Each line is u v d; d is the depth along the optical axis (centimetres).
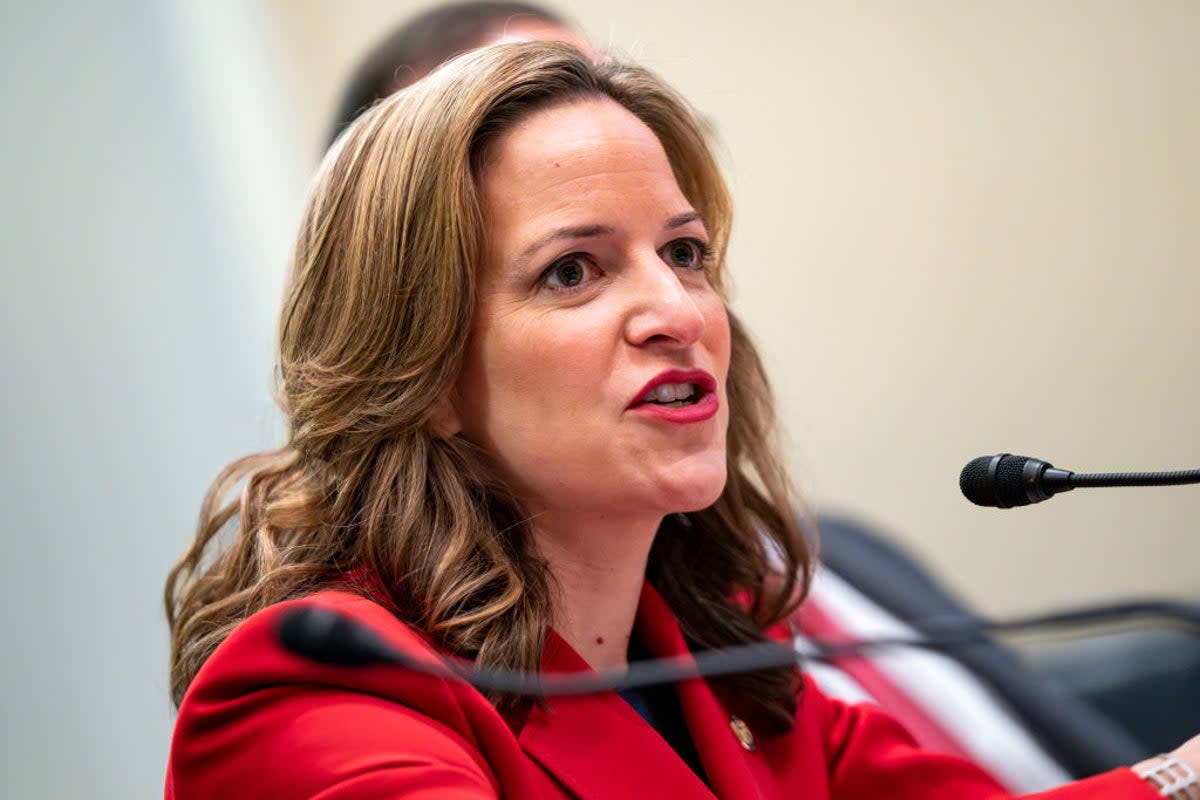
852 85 1170
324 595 457
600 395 468
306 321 505
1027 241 1170
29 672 900
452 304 471
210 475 949
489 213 477
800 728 558
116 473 939
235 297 980
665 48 1145
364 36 1003
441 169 470
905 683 723
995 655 722
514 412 476
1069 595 1144
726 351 502
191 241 979
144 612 923
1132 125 1146
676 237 492
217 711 420
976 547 1173
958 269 1182
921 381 1192
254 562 506
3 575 908
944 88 1167
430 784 392
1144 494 1137
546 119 484
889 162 1179
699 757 515
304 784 402
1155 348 1154
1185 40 1129
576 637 506
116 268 962
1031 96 1158
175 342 959
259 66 1000
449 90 479
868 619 779
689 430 470
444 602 460
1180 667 708
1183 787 505
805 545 603
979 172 1170
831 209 1185
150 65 990
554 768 455
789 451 945
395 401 479
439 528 476
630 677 473
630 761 469
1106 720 705
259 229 993
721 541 580
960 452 1189
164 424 951
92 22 973
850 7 1157
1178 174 1144
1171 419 1148
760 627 596
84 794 894
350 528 488
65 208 959
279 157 997
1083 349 1166
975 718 703
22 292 943
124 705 909
